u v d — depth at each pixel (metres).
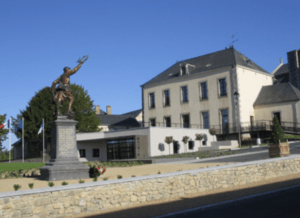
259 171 13.78
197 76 44.38
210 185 11.92
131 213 8.64
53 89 15.95
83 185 9.03
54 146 15.34
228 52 44.25
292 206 8.45
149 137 32.47
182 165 20.12
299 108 37.72
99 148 37.69
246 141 36.41
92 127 47.09
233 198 10.02
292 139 33.91
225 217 7.68
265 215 7.65
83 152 39.06
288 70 59.41
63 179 14.41
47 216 8.38
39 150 48.19
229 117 40.72
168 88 47.53
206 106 43.12
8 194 7.91
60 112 15.44
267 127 37.78
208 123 42.84
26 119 44.53
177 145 34.91
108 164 25.44
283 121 39.03
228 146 35.62
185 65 45.78
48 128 42.78
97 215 8.63
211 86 42.78
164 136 33.78
